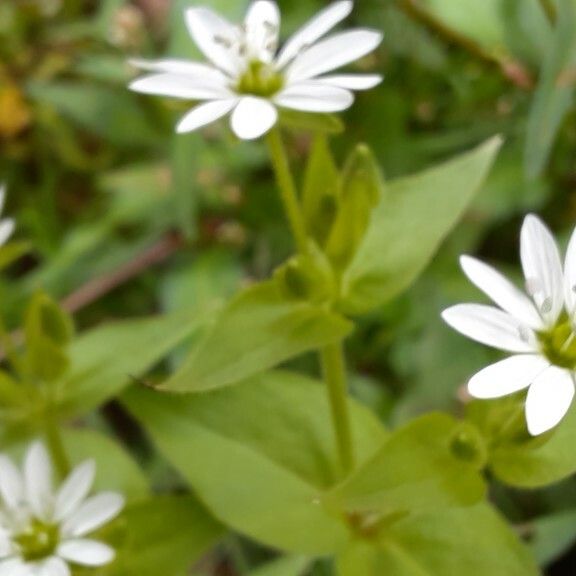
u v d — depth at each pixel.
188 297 0.20
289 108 0.15
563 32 0.18
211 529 0.17
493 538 0.16
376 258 0.16
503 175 0.19
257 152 0.20
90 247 0.20
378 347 0.19
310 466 0.17
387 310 0.19
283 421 0.17
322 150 0.16
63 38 0.22
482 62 0.20
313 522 0.16
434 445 0.15
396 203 0.16
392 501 0.15
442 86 0.20
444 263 0.19
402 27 0.20
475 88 0.20
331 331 0.16
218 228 0.20
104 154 0.22
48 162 0.21
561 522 0.17
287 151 0.20
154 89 0.15
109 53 0.21
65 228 0.21
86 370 0.17
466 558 0.16
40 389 0.17
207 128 0.21
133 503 0.17
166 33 0.22
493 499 0.18
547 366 0.15
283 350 0.15
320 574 0.17
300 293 0.16
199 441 0.17
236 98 0.15
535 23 0.20
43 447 0.16
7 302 0.20
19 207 0.21
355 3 0.20
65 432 0.18
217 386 0.15
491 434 0.15
